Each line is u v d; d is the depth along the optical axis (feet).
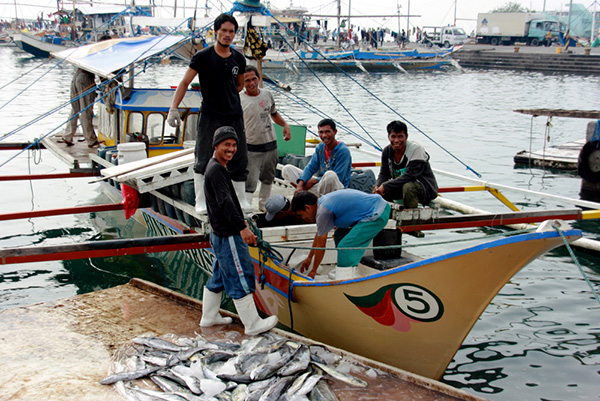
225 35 18.19
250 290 16.65
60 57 40.42
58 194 40.22
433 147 56.90
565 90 110.73
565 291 23.82
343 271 17.81
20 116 71.46
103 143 39.27
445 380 17.38
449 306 14.85
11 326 18.04
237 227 15.99
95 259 27.96
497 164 49.21
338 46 180.55
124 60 32.76
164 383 14.37
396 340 16.34
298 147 31.68
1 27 306.35
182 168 23.09
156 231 30.45
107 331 17.72
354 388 14.32
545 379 17.37
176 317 18.80
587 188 39.24
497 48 190.70
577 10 254.27
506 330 20.54
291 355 15.24
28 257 19.24
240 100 21.04
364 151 40.22
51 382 14.70
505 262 13.70
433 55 170.40
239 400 13.53
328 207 17.47
